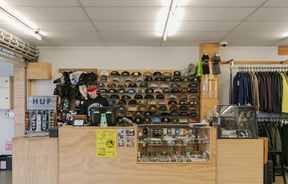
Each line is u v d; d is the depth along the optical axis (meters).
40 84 6.36
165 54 6.39
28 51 5.84
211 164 3.74
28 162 3.69
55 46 6.39
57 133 3.71
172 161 3.75
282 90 5.63
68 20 4.37
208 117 5.41
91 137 3.71
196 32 5.09
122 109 5.93
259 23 4.50
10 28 4.68
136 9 3.83
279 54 6.36
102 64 6.40
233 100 5.82
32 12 3.96
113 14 4.06
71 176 3.68
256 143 3.78
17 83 6.12
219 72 5.79
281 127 5.58
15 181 3.68
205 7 3.73
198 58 6.36
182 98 6.07
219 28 4.81
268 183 4.01
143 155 3.91
